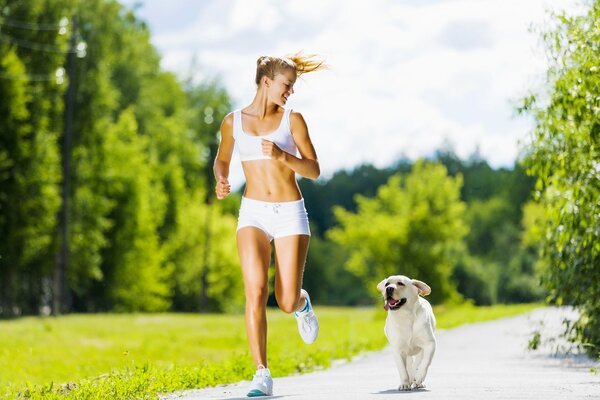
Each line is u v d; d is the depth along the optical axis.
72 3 46.69
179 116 71.19
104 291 57.56
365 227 50.06
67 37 46.50
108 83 51.34
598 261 13.96
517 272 84.31
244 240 8.55
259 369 8.47
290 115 8.49
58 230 45.56
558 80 12.27
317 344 21.73
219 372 12.23
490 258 93.75
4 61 42.03
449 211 50.22
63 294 43.91
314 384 10.61
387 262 49.62
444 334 26.52
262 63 8.48
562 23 12.29
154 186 64.12
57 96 46.94
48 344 22.97
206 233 73.38
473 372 12.09
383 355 18.80
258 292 8.48
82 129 48.88
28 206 43.09
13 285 48.56
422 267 49.47
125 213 56.84
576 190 13.00
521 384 9.34
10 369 16.42
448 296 50.03
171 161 67.50
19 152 42.59
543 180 13.66
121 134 56.66
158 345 23.89
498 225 98.81
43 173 43.41
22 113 42.31
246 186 8.65
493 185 115.06
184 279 72.94
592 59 11.88
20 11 45.56
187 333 30.03
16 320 35.31
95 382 10.77
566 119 12.76
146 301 59.91
